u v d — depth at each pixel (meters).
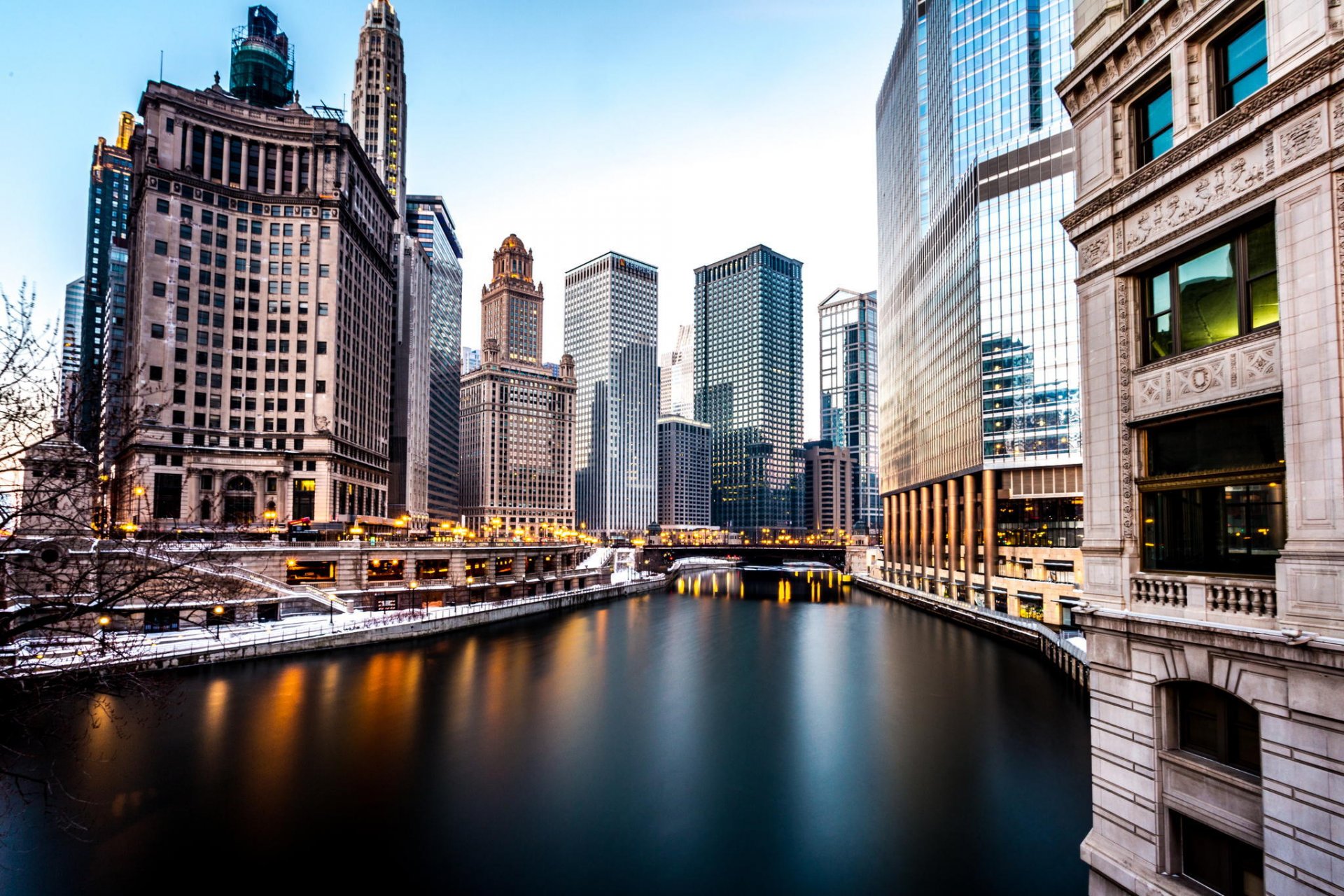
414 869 28.00
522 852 29.56
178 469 98.75
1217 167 15.16
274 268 110.12
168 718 43.72
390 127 173.50
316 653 66.25
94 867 27.62
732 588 167.50
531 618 98.31
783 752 41.88
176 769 37.50
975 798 35.09
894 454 153.88
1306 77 13.05
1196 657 14.79
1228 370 14.82
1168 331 16.84
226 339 105.81
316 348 110.50
